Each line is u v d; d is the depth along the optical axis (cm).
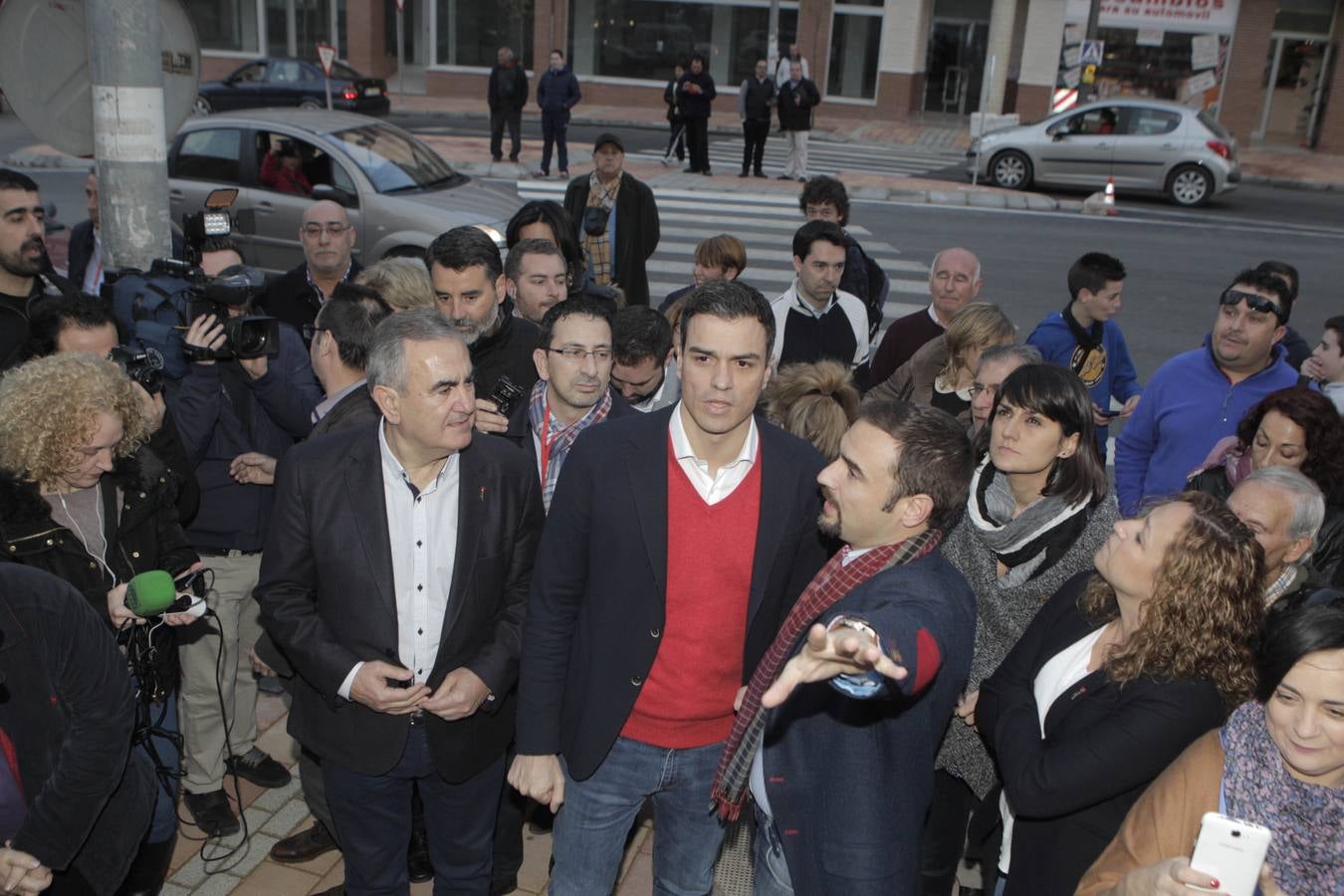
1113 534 246
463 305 410
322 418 349
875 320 657
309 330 523
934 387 472
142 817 286
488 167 1709
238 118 992
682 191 1614
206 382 369
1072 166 1769
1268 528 296
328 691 289
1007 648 302
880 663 190
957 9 2830
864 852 239
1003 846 277
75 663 252
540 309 473
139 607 276
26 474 286
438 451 286
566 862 301
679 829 304
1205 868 189
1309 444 348
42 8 459
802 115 1745
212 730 376
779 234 1351
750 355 255
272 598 293
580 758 285
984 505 308
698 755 292
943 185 1759
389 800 309
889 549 246
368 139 1012
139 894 327
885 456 238
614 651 280
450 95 2886
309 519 292
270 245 978
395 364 274
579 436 286
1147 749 228
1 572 248
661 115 2652
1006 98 2845
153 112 478
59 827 252
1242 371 430
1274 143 2652
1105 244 1393
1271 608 246
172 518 327
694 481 275
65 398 283
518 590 313
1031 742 249
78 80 472
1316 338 1049
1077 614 264
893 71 2739
